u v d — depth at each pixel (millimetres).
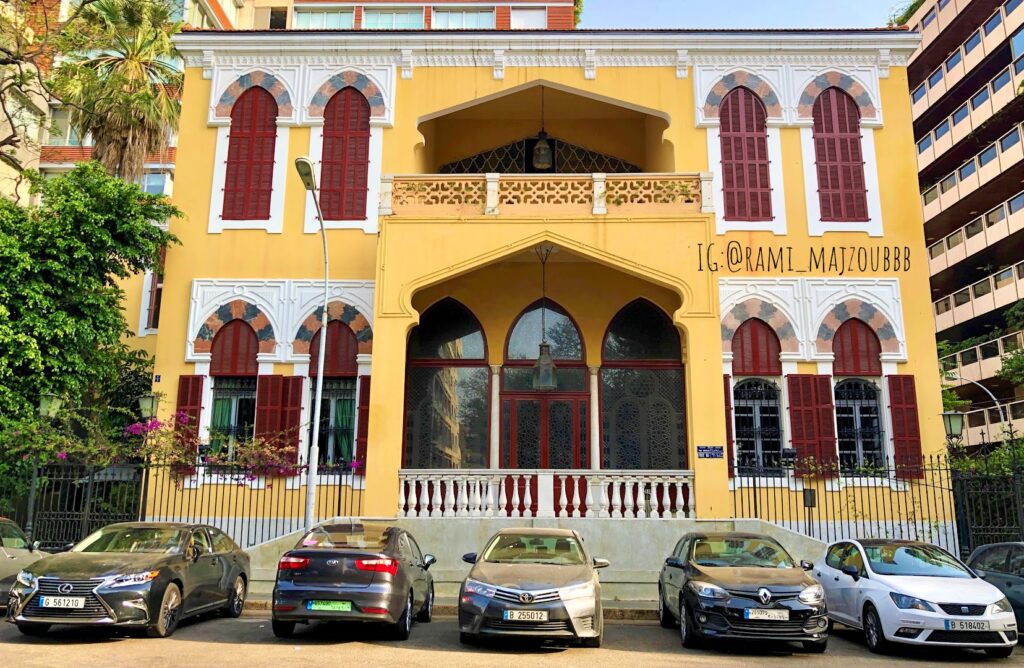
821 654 10195
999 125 37062
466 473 15141
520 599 9594
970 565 12961
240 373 17578
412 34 18734
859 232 17891
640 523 14773
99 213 17734
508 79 18766
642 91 18656
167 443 16453
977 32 39250
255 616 12711
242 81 18922
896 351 17281
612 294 18516
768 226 17922
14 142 22391
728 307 17531
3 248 16547
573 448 17875
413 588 10922
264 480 16672
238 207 18359
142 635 10367
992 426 37250
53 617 9719
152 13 23328
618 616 13250
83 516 15258
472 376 18297
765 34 18531
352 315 17703
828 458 16766
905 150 18281
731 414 17078
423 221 16234
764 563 11172
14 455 15945
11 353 16625
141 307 25000
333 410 17484
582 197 16422
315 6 31203
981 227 37875
